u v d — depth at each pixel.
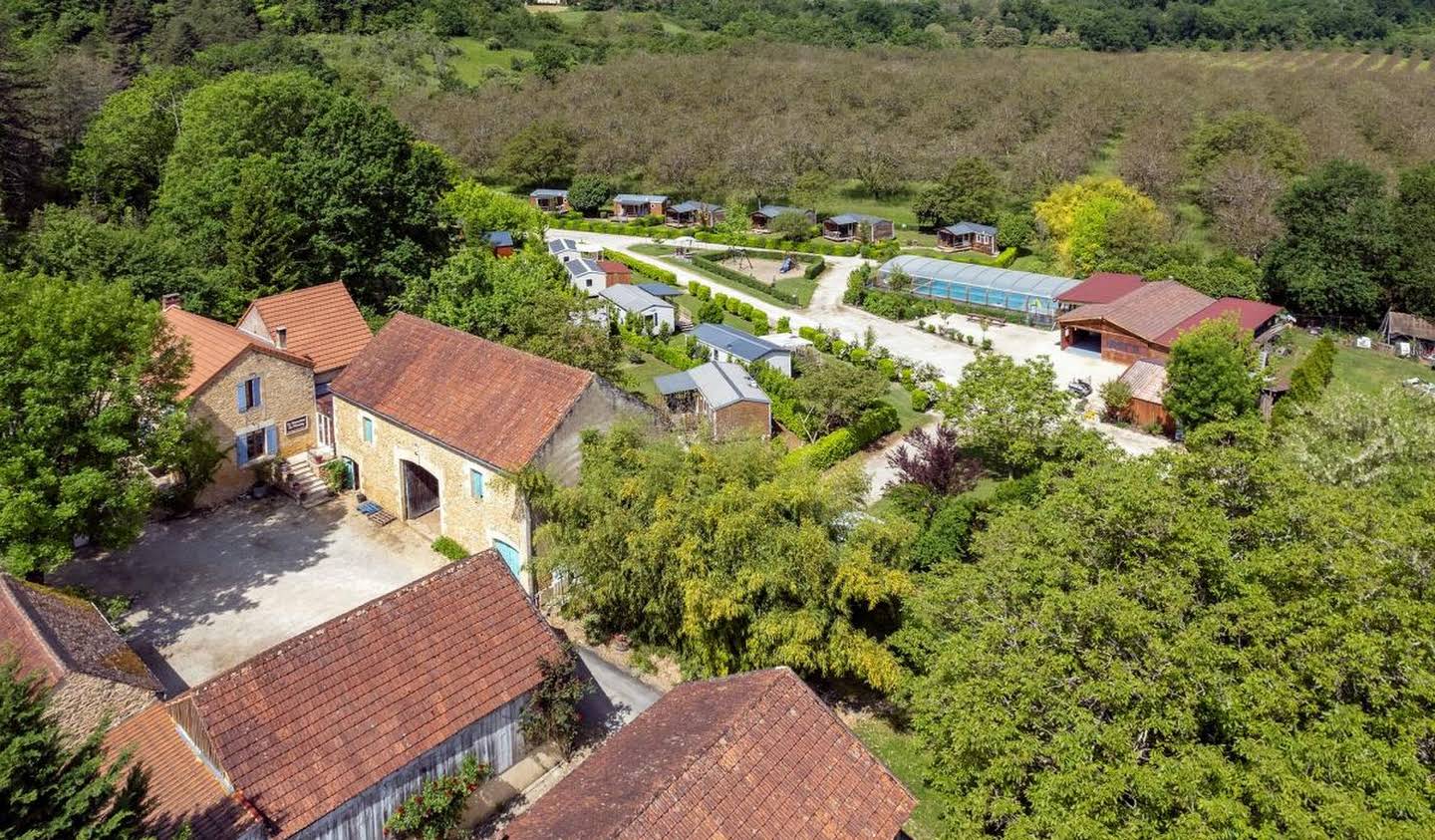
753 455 32.78
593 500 32.31
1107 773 19.50
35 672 22.42
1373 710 20.83
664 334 73.81
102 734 18.52
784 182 116.62
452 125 123.81
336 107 62.50
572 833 19.06
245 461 45.12
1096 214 90.56
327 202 60.78
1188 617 23.12
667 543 30.23
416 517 43.59
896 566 31.80
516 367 39.75
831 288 91.88
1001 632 23.48
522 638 28.17
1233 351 55.56
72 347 33.25
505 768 27.44
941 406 52.81
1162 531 24.33
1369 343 76.31
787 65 153.25
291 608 36.44
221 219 62.94
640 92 138.50
